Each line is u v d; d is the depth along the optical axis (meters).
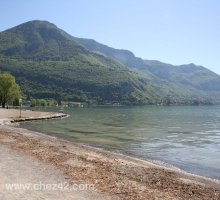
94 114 133.75
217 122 94.50
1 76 133.62
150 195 15.59
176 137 52.38
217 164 29.09
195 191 17.33
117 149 36.72
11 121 68.69
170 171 23.48
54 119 88.75
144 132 59.09
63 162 22.19
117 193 15.50
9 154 24.02
